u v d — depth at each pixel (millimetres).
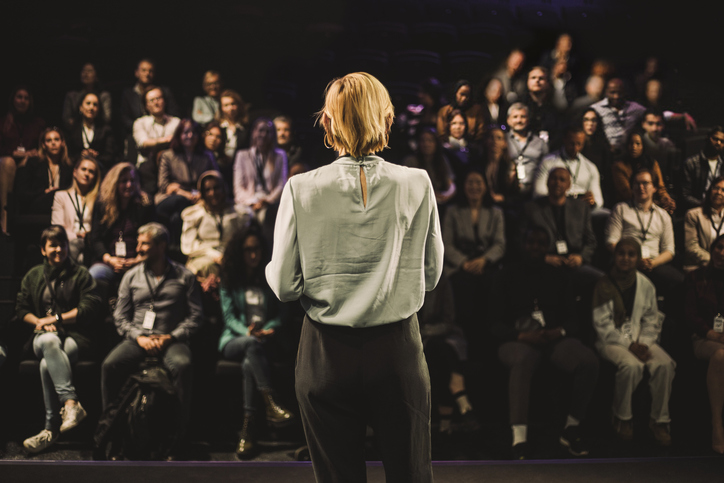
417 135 4422
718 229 3908
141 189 4125
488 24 5965
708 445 3246
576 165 4148
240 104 4535
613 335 3348
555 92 4789
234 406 3320
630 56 5609
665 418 3238
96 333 3334
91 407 3223
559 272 3430
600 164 4367
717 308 3430
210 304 3611
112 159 4379
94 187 3812
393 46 5949
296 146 4535
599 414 3371
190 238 3797
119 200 3709
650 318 3408
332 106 1435
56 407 3066
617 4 5828
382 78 5770
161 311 3232
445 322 3422
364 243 1372
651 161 4172
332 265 1376
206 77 4828
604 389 3367
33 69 5191
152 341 3123
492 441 3203
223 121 4516
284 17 5875
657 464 2518
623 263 3396
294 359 3352
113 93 4875
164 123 4453
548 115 4586
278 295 1427
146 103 4438
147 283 3256
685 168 4289
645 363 3281
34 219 3887
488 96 4613
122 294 3260
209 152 4250
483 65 5398
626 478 2393
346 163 1418
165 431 3084
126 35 5465
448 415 3279
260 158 4191
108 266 3584
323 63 5754
